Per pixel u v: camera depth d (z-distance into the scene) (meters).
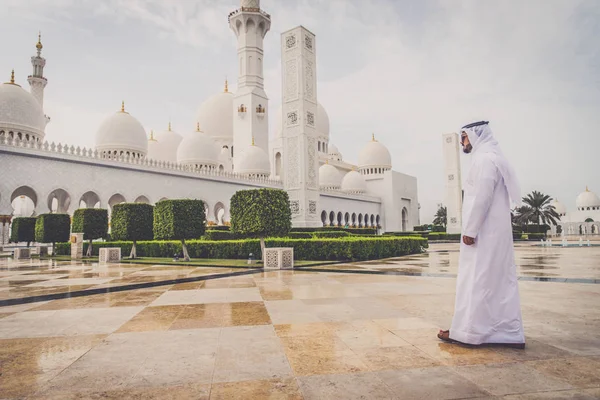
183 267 15.17
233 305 6.73
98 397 2.94
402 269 12.65
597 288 8.18
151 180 36.56
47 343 4.54
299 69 26.70
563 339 4.31
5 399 2.93
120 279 11.26
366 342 4.32
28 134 36.34
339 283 9.34
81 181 31.44
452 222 54.47
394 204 72.44
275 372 3.42
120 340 4.62
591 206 96.81
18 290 9.24
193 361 3.78
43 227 26.33
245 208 16.98
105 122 42.88
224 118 58.44
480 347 4.04
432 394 2.87
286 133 27.11
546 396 2.81
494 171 4.07
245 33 51.09
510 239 4.10
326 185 65.50
